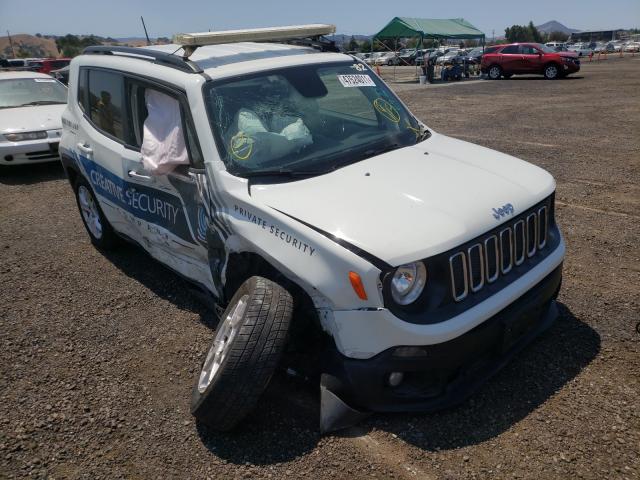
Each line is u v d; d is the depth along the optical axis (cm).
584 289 443
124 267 548
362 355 288
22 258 585
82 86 520
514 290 309
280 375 355
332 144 377
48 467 295
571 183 730
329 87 414
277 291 304
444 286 285
